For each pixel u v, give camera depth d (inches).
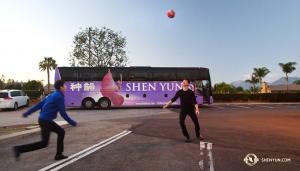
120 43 1272.1
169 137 300.7
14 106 805.2
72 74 778.2
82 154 218.2
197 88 805.9
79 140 283.7
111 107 887.1
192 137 300.8
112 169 175.6
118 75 794.2
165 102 799.7
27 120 528.7
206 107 872.3
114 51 1272.1
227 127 385.4
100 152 225.6
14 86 2325.3
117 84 790.5
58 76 773.3
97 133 332.5
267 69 2282.2
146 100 794.8
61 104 184.9
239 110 729.0
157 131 346.9
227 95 1305.4
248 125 409.4
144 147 245.8
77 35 1232.2
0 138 276.2
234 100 1306.6
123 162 193.3
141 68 805.9
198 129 280.7
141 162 193.3
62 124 388.5
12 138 286.0
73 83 774.5
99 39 1240.2
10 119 549.3
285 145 253.9
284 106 928.3
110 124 424.5
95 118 534.9
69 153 222.1
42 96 984.3
